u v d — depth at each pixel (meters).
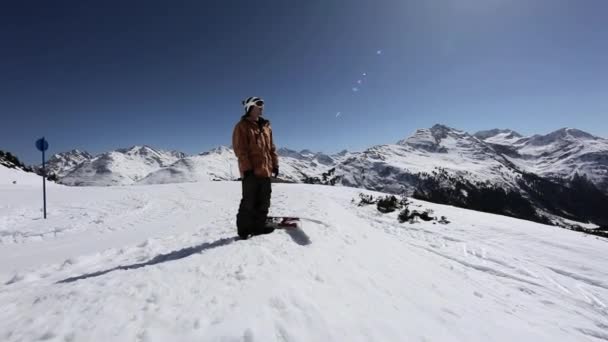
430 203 16.33
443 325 3.03
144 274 3.17
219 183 23.69
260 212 5.12
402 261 5.66
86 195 15.55
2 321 2.34
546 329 3.93
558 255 7.56
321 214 7.47
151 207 12.25
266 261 3.60
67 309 2.44
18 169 33.09
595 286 5.83
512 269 6.62
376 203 14.60
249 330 2.16
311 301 2.77
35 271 4.50
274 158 5.48
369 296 3.31
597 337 4.02
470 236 9.20
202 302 2.56
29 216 10.09
